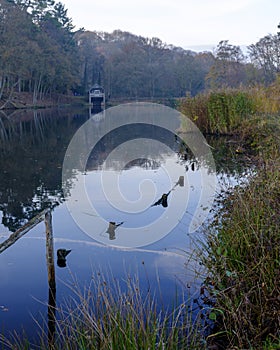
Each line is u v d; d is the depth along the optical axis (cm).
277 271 288
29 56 4006
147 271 413
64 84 5091
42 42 4572
